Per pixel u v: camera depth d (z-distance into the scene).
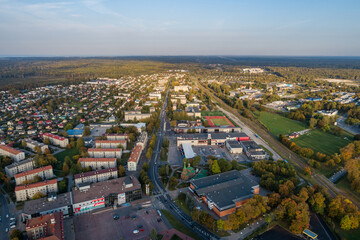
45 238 175.00
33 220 191.75
